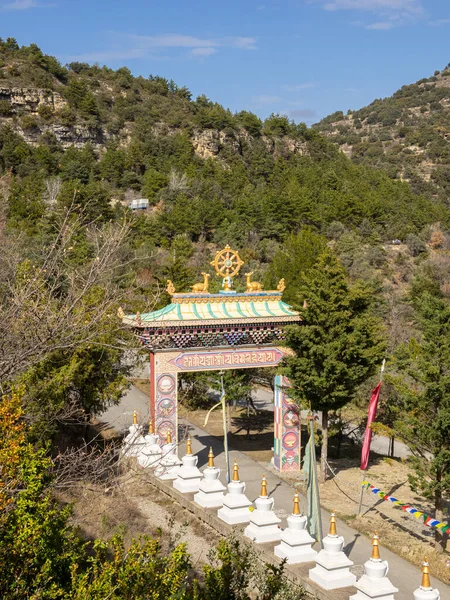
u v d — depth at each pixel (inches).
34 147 6860.2
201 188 5885.8
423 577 621.0
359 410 1707.7
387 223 6008.9
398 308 2842.0
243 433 1688.0
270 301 1268.5
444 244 5575.8
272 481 1267.2
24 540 467.2
